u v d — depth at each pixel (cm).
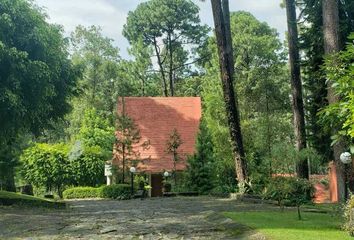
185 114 3922
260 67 4512
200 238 962
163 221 1254
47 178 3603
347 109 862
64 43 2389
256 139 2886
